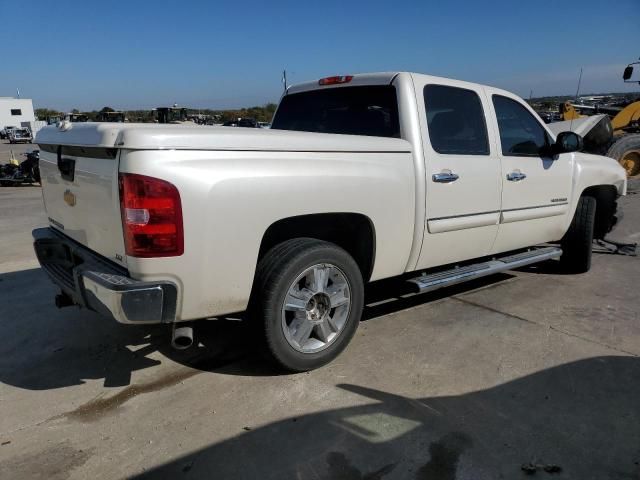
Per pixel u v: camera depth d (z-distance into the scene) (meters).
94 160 2.96
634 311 4.64
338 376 3.40
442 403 3.09
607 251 6.92
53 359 3.69
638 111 12.85
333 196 3.28
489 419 2.93
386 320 4.38
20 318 4.44
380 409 3.02
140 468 2.53
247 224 2.93
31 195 13.31
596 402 3.12
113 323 4.32
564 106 13.17
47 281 5.49
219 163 2.82
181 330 2.98
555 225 5.25
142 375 3.45
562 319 4.43
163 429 2.85
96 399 3.16
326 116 4.39
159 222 2.67
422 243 3.92
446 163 3.94
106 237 2.98
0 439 2.77
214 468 2.53
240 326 4.24
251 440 2.74
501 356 3.71
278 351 3.25
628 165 12.07
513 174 4.54
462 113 4.20
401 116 3.81
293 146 3.12
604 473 2.51
